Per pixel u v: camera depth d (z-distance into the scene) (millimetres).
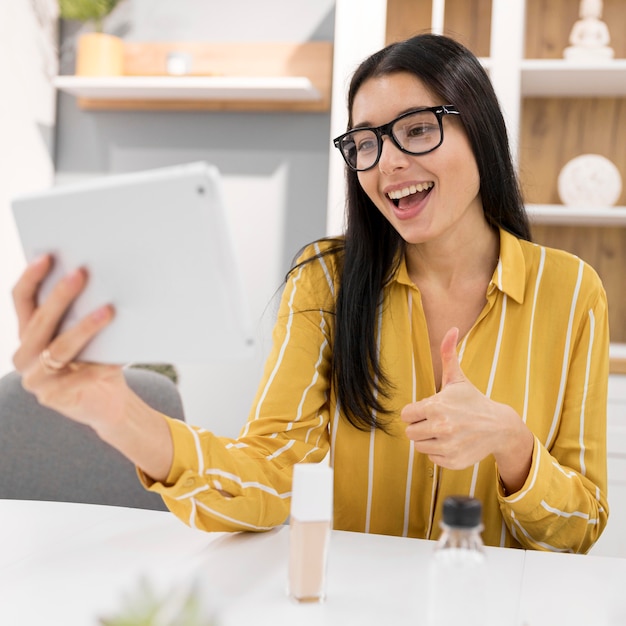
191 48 2963
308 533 824
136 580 888
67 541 1029
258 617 790
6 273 2777
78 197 742
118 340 773
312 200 2943
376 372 1261
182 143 3008
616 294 2785
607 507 1202
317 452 1233
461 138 1207
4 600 829
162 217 708
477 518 686
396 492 1264
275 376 1266
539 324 1276
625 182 2787
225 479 1016
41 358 789
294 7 2945
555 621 800
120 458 1500
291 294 1359
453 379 1017
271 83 2711
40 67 2932
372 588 874
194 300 725
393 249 1298
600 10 2658
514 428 1031
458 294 1309
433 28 2609
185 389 2969
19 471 1488
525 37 2828
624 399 2434
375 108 1204
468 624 683
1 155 2709
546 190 2836
